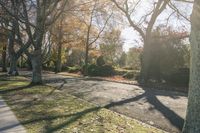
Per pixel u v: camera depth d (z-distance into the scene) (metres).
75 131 8.98
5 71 54.47
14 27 27.03
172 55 30.25
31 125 9.69
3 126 9.50
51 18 26.61
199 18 7.04
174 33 30.89
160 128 10.55
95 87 24.88
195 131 7.03
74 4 26.73
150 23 31.00
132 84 29.67
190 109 7.16
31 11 28.06
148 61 31.03
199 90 7.04
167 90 24.00
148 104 15.71
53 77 40.38
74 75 48.81
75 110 12.70
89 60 82.31
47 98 16.50
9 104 14.09
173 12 31.36
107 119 11.03
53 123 10.04
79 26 51.62
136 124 10.62
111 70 46.12
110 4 38.62
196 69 7.08
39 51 25.41
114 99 17.41
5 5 24.81
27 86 23.39
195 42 7.11
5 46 51.16
